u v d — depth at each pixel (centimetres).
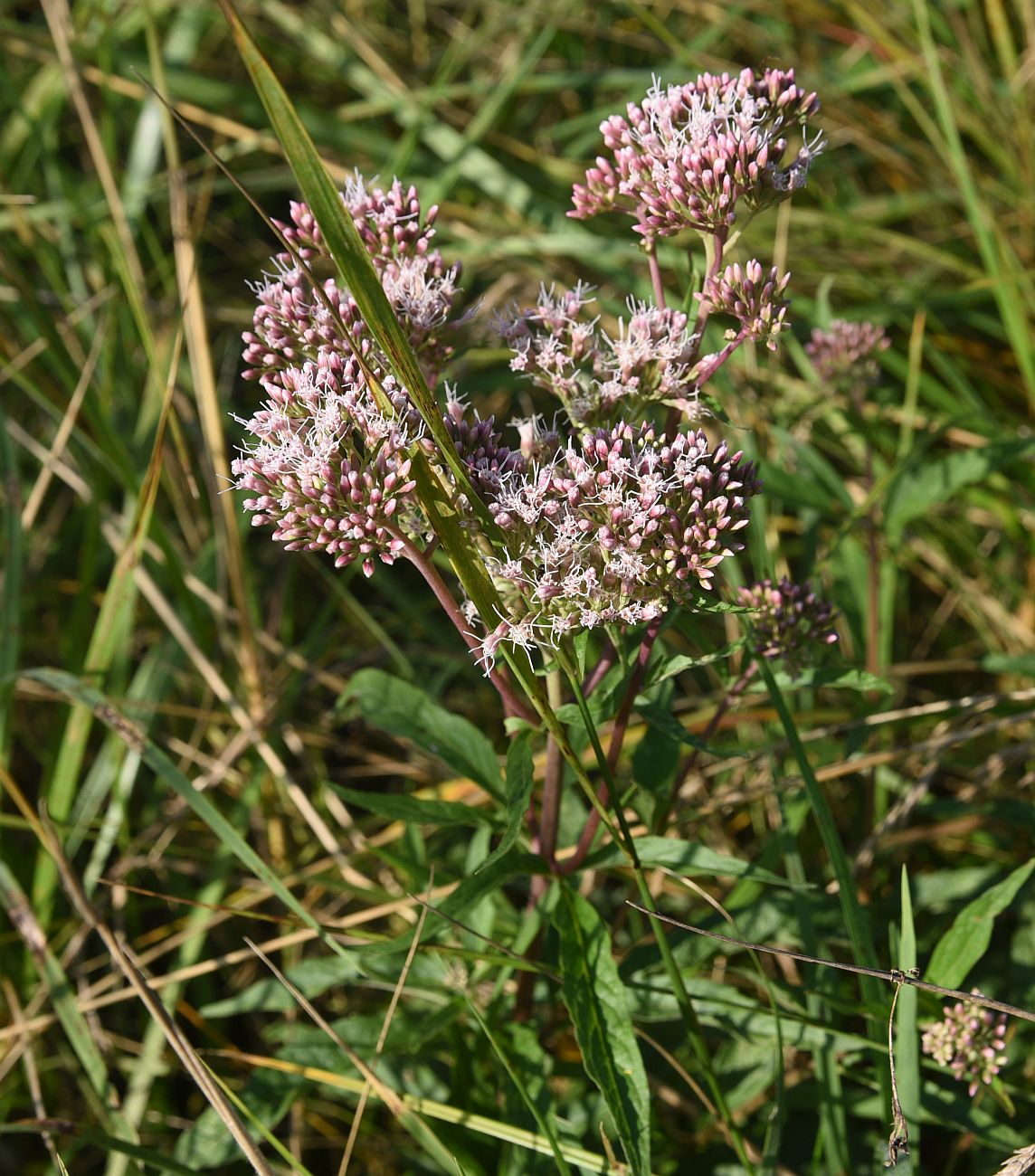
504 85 106
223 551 93
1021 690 90
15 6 116
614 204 74
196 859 89
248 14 115
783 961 80
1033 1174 74
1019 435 92
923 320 92
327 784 76
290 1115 82
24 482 98
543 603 69
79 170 113
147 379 99
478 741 77
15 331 98
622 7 119
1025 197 100
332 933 81
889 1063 71
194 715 90
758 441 92
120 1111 80
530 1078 75
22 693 92
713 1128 78
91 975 87
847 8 108
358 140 107
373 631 94
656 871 83
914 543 92
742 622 75
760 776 86
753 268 71
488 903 78
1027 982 79
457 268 73
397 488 69
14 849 87
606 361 72
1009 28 110
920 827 85
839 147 112
